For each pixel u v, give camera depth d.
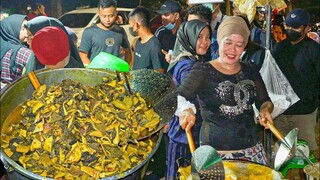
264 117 1.96
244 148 2.01
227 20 1.96
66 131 1.20
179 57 2.20
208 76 1.98
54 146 1.18
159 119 1.36
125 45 2.56
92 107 1.27
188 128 1.85
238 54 1.96
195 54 2.19
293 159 1.79
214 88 1.98
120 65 1.72
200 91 1.99
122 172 1.17
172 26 2.53
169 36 2.54
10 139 1.22
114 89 1.38
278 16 2.78
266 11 2.37
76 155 1.17
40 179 1.11
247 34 1.97
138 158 1.25
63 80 1.35
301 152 1.73
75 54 2.35
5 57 2.37
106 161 1.18
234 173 1.65
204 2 2.45
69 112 1.23
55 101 1.26
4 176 1.56
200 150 1.42
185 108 1.93
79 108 1.25
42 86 1.32
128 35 2.55
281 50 2.79
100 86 1.37
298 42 2.78
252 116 2.03
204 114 2.00
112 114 1.28
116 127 1.25
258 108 2.04
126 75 1.47
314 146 2.94
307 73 2.80
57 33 2.16
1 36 2.42
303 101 2.83
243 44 1.96
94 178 1.15
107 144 1.21
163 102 1.44
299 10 2.78
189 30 2.18
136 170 1.19
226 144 1.99
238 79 2.00
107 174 1.16
